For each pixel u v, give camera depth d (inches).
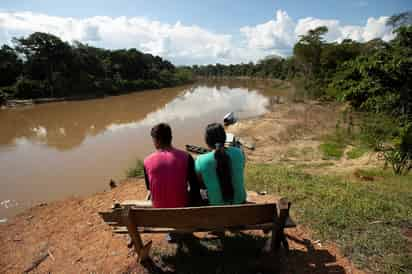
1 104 1066.7
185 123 701.3
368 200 147.5
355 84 398.3
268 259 95.6
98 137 560.7
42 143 516.1
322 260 99.4
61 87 1347.2
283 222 81.7
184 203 97.3
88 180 325.1
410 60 278.8
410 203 145.3
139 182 232.5
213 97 1462.8
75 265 112.7
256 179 199.6
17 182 321.4
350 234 113.4
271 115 767.7
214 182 92.9
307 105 916.6
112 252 118.5
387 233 112.1
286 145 461.4
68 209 183.2
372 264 94.6
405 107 291.1
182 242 114.2
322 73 1122.7
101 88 1593.3
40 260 120.7
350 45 1146.7
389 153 265.9
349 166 303.7
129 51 2341.3
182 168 94.5
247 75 4079.7
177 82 2792.8
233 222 84.9
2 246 139.1
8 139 553.6
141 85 2020.2
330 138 472.4
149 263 103.7
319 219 127.2
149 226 89.4
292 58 1546.5
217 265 98.3
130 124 704.4
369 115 375.6
